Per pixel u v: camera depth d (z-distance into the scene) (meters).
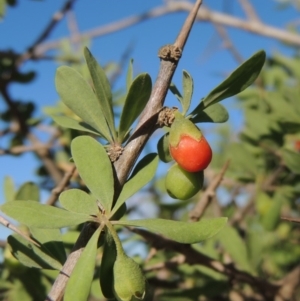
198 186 0.18
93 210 0.17
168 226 0.16
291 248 0.37
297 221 0.18
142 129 0.17
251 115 0.29
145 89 0.17
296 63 0.36
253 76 0.17
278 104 0.28
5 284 0.24
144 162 0.17
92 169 0.17
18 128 0.32
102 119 0.18
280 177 0.29
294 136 0.30
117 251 0.16
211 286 0.26
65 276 0.16
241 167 0.30
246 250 0.27
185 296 0.26
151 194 0.37
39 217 0.16
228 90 0.17
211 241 0.28
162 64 0.17
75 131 0.23
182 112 0.17
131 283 0.16
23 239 0.18
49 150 0.32
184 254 0.24
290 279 0.26
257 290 0.29
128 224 0.16
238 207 0.36
